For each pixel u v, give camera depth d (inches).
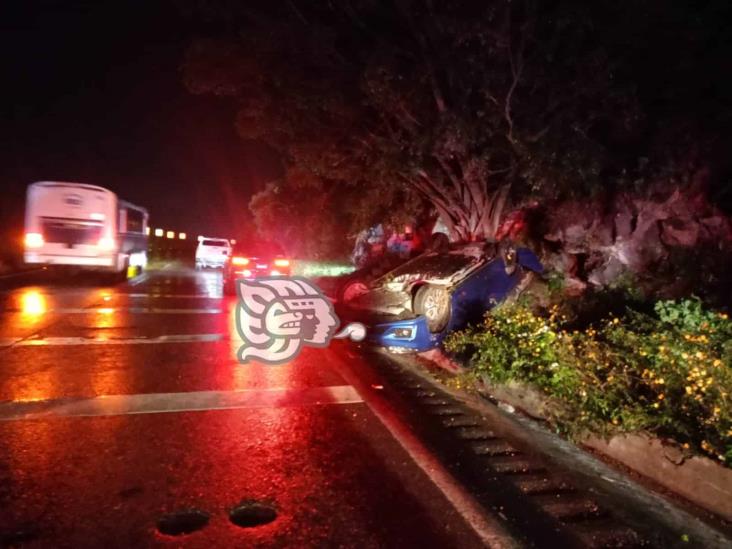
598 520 165.9
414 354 365.1
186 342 381.7
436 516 164.6
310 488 177.9
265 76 479.2
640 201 454.9
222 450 203.3
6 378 284.2
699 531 161.6
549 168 430.6
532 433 232.4
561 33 401.7
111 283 793.6
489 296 353.1
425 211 690.8
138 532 151.0
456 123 430.3
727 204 439.2
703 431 184.2
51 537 147.4
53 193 740.0
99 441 207.8
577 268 495.8
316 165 538.0
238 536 150.7
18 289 685.9
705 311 304.2
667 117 438.0
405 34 471.2
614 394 217.6
